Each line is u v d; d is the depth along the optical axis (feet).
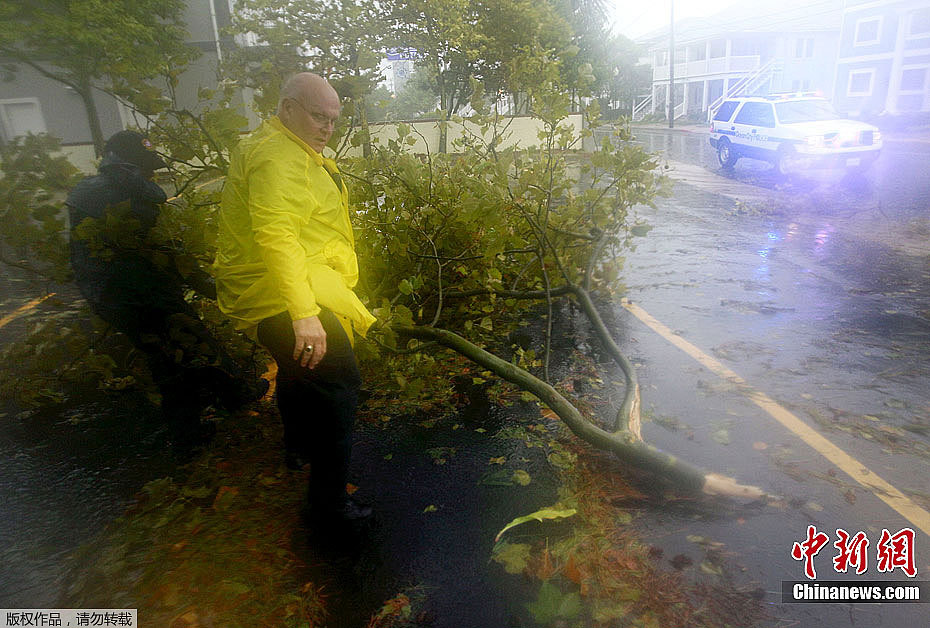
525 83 16.58
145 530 8.81
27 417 12.62
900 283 19.77
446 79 69.62
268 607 7.40
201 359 11.03
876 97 103.76
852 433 10.93
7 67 45.14
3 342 16.29
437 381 13.58
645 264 23.40
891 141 70.23
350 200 14.23
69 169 11.69
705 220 32.37
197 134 12.84
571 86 16.10
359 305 8.34
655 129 129.18
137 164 10.54
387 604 7.43
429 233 14.85
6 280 21.93
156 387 12.00
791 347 14.88
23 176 11.49
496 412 12.30
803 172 50.29
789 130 46.39
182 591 7.65
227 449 11.05
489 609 7.32
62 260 12.15
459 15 58.08
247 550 8.40
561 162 15.64
